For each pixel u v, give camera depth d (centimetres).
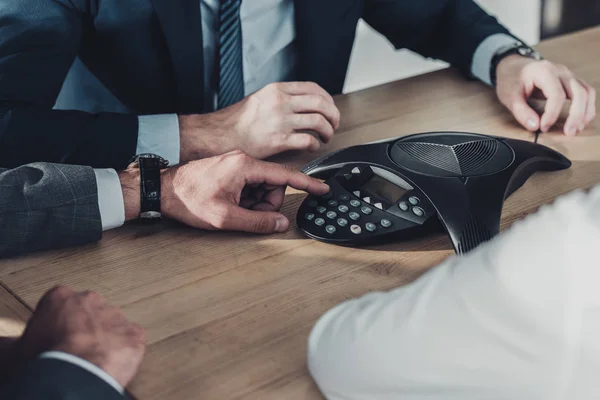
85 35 150
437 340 55
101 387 64
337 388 65
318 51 167
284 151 125
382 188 104
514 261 52
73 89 174
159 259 96
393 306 61
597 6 269
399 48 182
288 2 165
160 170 108
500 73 144
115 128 123
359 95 146
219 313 85
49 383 63
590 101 133
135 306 86
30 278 93
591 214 52
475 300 53
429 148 107
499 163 104
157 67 152
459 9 163
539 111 136
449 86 151
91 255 98
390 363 58
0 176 100
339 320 68
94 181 101
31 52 135
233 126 125
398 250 97
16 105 129
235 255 97
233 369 75
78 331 71
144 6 145
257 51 167
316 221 100
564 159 117
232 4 147
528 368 50
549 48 167
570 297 49
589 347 48
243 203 105
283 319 83
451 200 97
